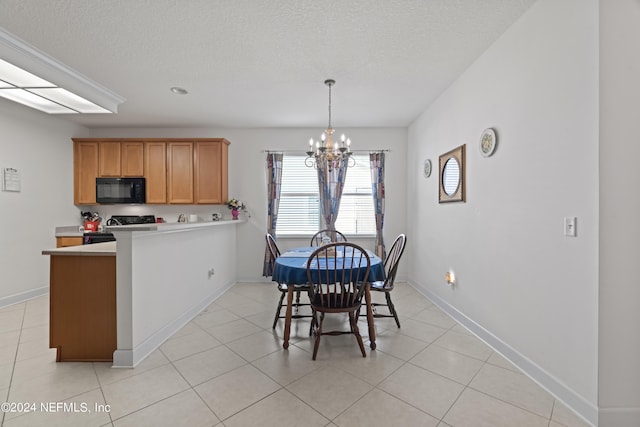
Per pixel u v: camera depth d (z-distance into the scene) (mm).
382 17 2096
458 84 3041
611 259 1562
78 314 2250
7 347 2473
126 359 2174
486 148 2535
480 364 2219
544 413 1688
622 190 1558
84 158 4465
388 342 2590
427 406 1746
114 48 2465
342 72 2918
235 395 1851
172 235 2805
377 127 4762
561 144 1792
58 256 2246
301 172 4832
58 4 1936
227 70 2861
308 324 3025
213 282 3836
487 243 2561
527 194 2078
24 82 2592
